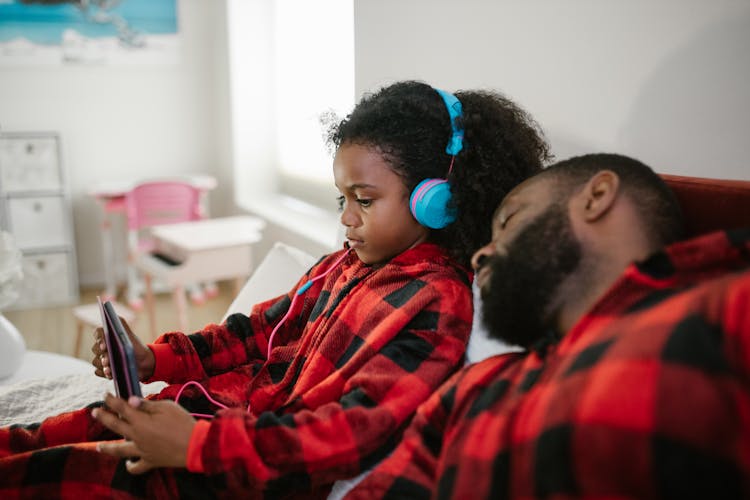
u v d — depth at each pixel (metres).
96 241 3.71
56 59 3.42
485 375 0.67
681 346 0.43
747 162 0.87
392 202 0.86
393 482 0.67
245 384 1.02
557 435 0.47
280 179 3.74
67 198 3.29
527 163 0.92
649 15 0.97
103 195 3.12
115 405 0.72
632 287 0.55
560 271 0.61
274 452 0.70
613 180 0.63
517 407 0.56
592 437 0.44
